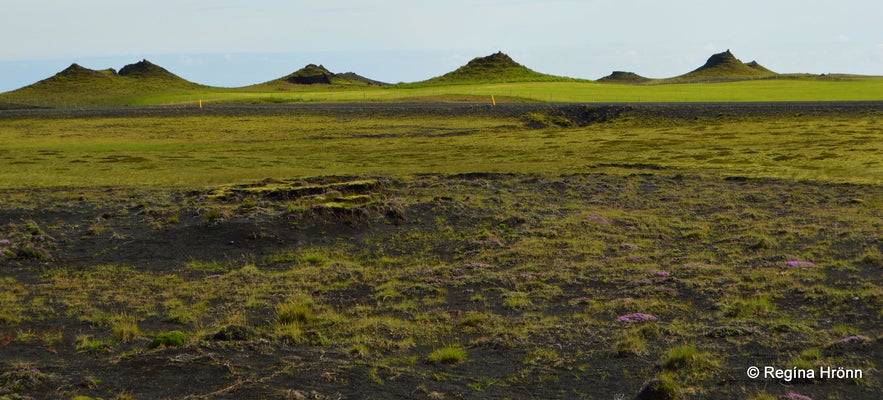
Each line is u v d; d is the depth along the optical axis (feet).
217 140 314.35
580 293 73.67
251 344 53.52
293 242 103.50
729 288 71.46
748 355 50.19
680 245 98.37
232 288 79.56
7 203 133.69
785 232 102.73
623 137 284.41
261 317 66.28
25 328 61.77
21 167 210.59
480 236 105.09
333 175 172.76
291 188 135.64
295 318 63.21
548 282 79.05
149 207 125.70
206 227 108.68
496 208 126.72
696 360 47.93
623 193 145.59
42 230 110.63
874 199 128.88
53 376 45.70
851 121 293.43
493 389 44.88
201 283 82.58
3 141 312.29
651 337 55.77
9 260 92.07
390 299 73.72
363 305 71.51
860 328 56.34
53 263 92.94
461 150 257.96
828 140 236.22
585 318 62.80
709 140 258.37
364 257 97.04
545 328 59.47
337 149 272.51
